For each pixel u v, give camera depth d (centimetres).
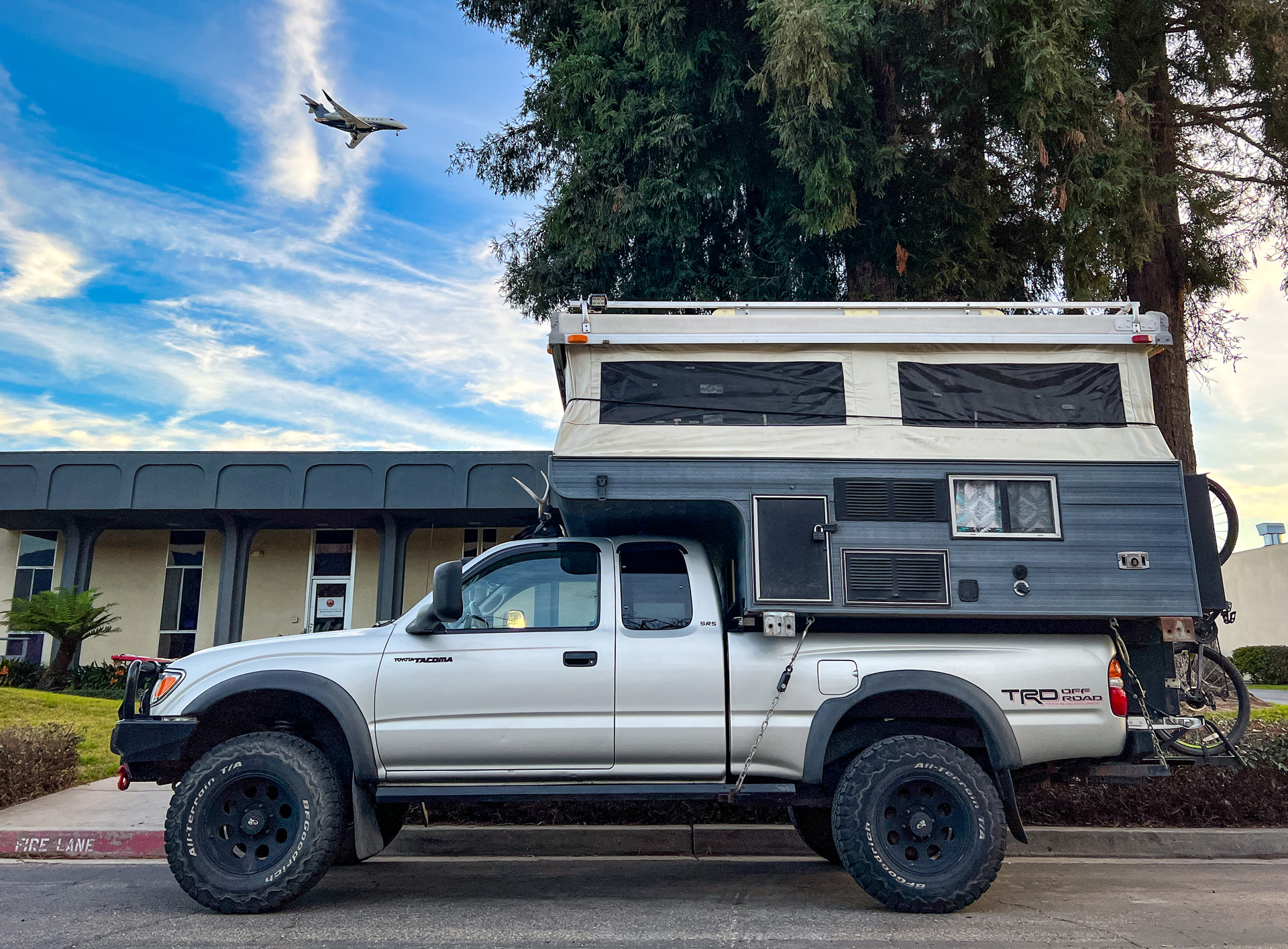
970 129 1044
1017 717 542
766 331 584
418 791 537
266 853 537
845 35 906
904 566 548
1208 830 731
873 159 966
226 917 512
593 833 714
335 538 2106
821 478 560
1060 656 553
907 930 488
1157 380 1179
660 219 1066
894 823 525
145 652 2061
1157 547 559
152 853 714
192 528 2069
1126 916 518
